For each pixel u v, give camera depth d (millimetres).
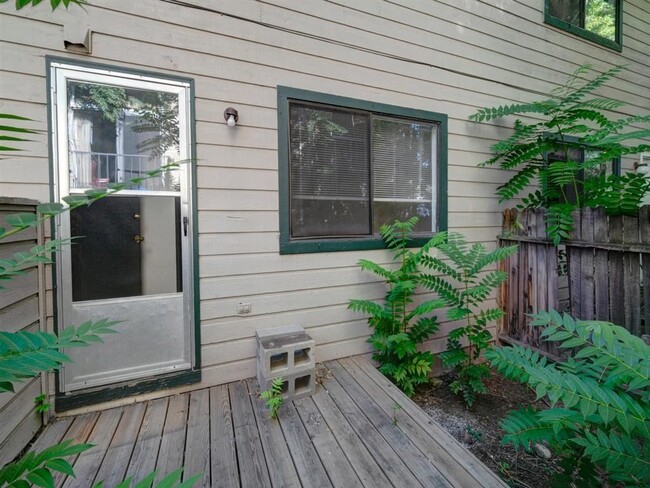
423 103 2889
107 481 1347
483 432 2178
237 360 2268
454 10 3006
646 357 1065
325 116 2521
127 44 1942
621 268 2324
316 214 2520
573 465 1357
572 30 3727
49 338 602
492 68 3242
